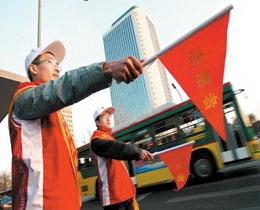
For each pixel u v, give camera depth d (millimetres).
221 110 1252
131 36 100375
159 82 83250
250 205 5867
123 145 2879
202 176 9844
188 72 1345
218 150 9562
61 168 1438
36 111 1341
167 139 10625
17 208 1373
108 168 3078
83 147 13477
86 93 1276
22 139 1411
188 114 10320
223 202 6613
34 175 1375
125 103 86938
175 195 9070
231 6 1254
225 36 1263
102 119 3303
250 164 12445
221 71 1271
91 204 12992
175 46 1383
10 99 5184
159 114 11070
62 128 1570
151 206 8266
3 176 43438
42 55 1729
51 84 1313
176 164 2727
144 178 11023
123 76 1229
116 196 3006
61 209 1360
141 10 103000
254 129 9945
